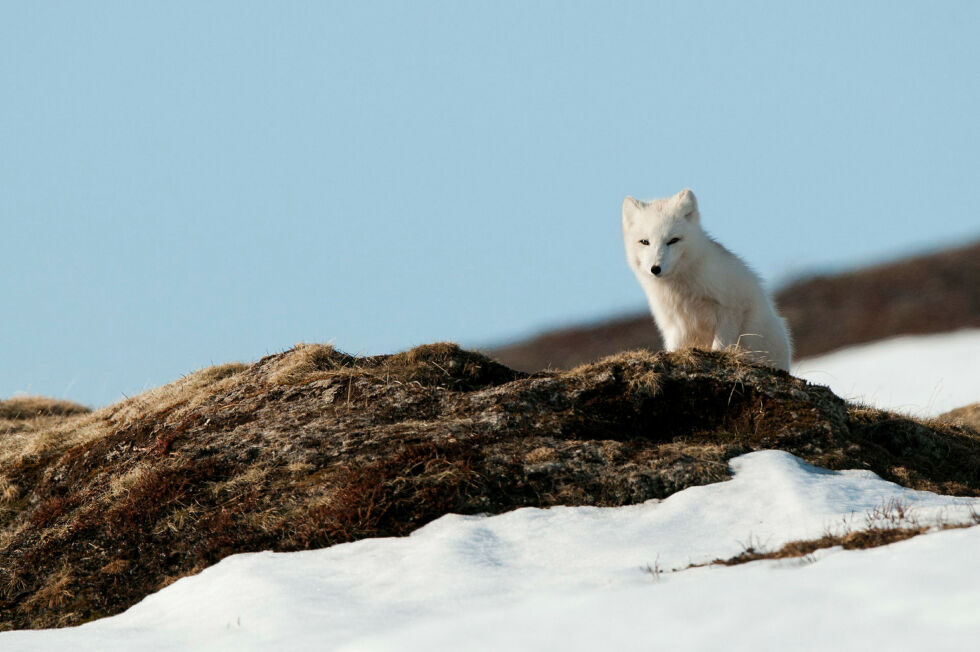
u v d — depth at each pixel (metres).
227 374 20.91
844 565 9.95
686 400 16.69
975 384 52.47
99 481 17.11
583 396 16.77
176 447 17.03
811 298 77.00
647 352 17.55
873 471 15.18
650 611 9.54
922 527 11.29
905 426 17.14
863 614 8.64
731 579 10.16
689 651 8.52
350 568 12.83
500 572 12.12
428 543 13.26
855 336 67.19
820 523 12.29
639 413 16.55
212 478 15.91
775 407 16.30
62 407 26.59
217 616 11.80
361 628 10.55
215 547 14.53
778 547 11.70
